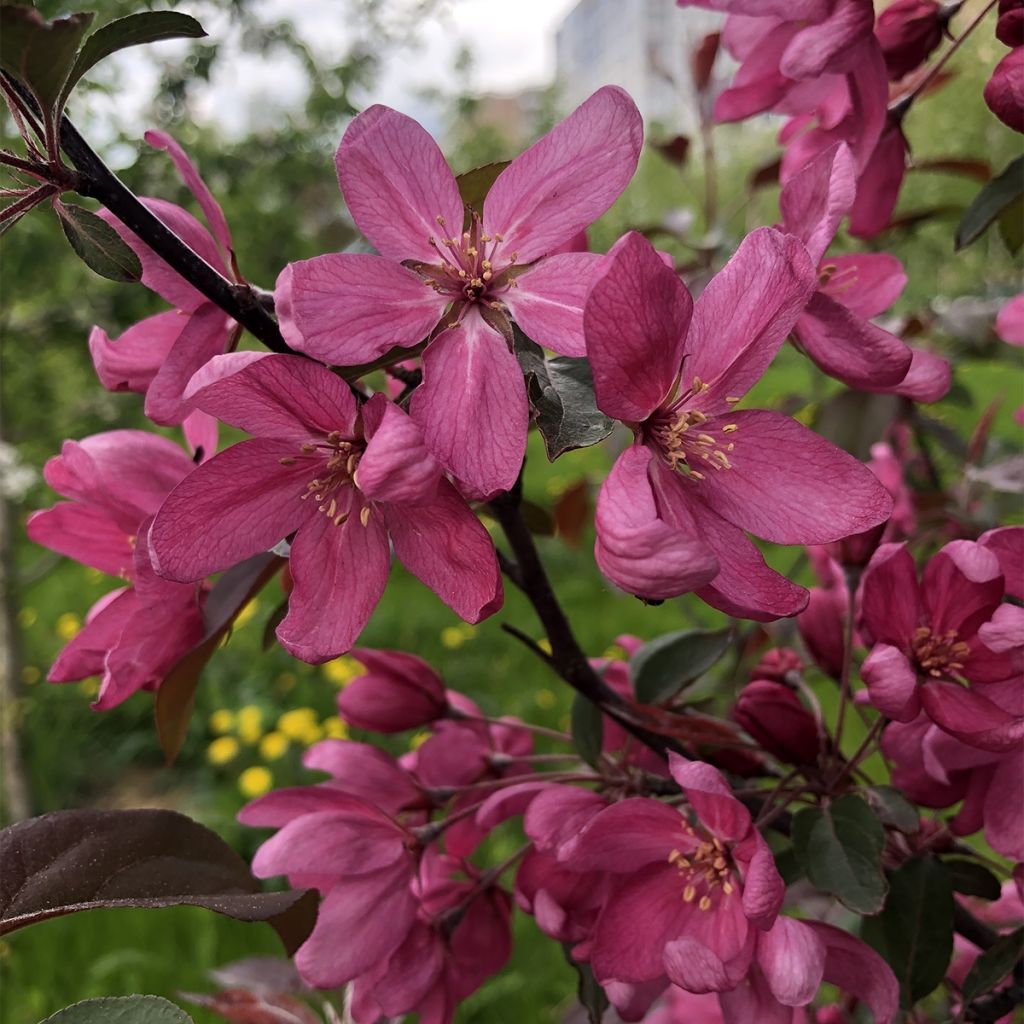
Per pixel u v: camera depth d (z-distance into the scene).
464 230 0.11
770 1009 0.13
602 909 0.13
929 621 0.13
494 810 0.15
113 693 0.14
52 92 0.10
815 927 0.13
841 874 0.12
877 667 0.12
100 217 0.11
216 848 0.12
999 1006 0.15
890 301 0.15
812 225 0.12
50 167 0.11
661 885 0.13
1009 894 0.20
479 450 0.10
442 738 0.18
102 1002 0.09
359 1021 0.16
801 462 0.11
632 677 0.16
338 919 0.15
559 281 0.11
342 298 0.10
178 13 0.10
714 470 0.11
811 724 0.14
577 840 0.13
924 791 0.14
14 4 0.09
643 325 0.10
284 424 0.11
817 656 0.16
